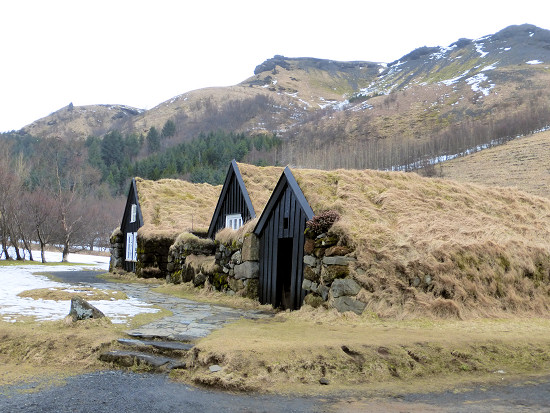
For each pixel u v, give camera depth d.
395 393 6.01
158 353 7.41
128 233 27.84
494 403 5.60
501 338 8.02
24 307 10.60
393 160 104.94
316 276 10.90
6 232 35.69
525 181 59.09
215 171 95.94
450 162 87.06
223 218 21.12
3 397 5.72
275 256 13.42
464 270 10.39
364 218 11.46
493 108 153.50
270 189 20.02
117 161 131.62
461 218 12.66
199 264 18.08
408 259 10.12
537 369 7.07
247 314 11.45
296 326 9.22
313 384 6.30
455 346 7.48
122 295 13.92
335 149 128.12
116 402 5.59
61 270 28.80
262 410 5.39
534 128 103.69
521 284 11.01
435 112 169.75
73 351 7.41
